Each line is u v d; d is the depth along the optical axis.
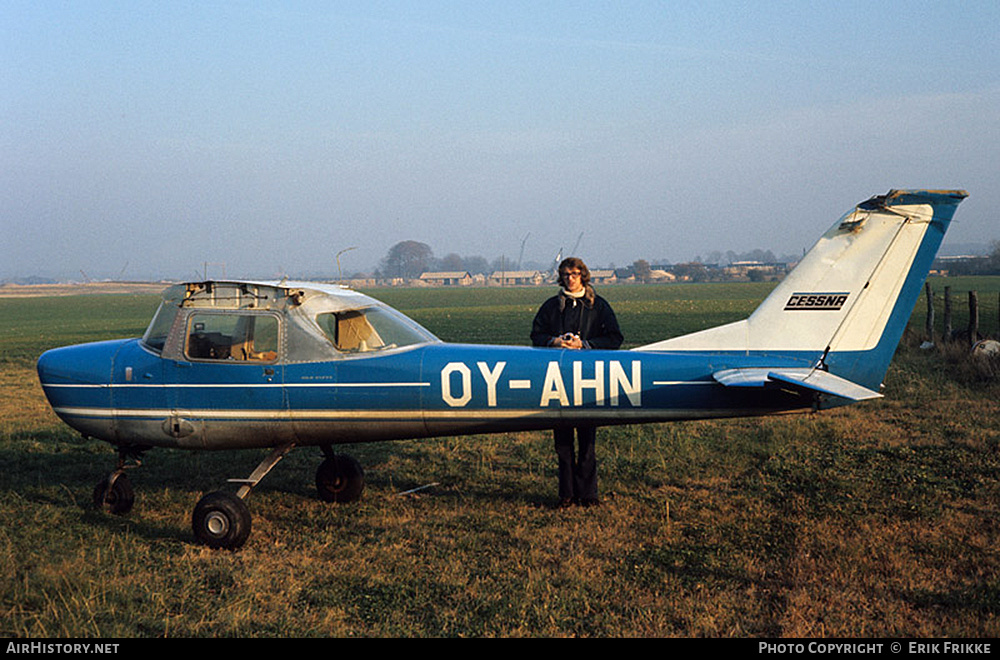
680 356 5.91
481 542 5.73
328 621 4.35
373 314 6.34
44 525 6.13
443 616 4.43
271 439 6.24
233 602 4.62
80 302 90.12
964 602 4.47
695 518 6.17
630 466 7.84
